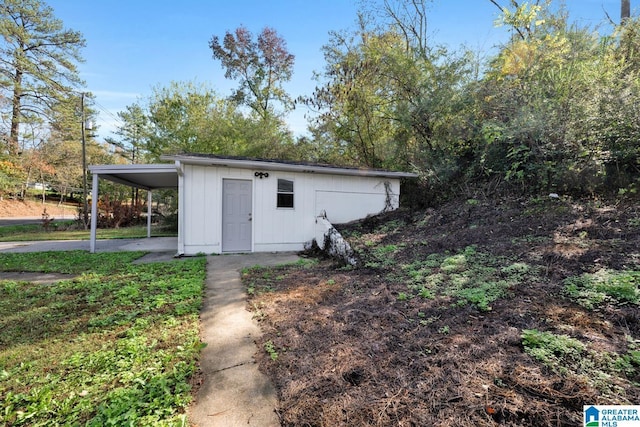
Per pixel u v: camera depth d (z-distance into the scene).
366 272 5.01
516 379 1.94
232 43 19.00
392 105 11.05
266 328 3.16
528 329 2.48
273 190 8.08
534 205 6.02
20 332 3.12
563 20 7.47
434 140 9.70
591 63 6.28
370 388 2.04
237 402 2.04
